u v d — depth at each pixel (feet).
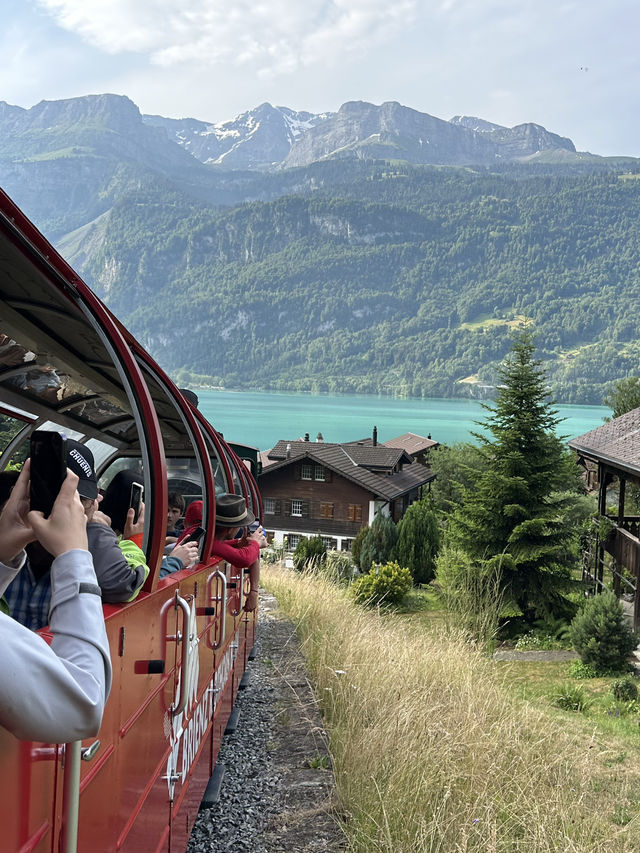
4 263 8.20
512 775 20.71
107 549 7.97
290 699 25.95
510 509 89.71
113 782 7.83
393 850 15.07
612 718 47.37
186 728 12.54
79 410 15.87
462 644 35.86
